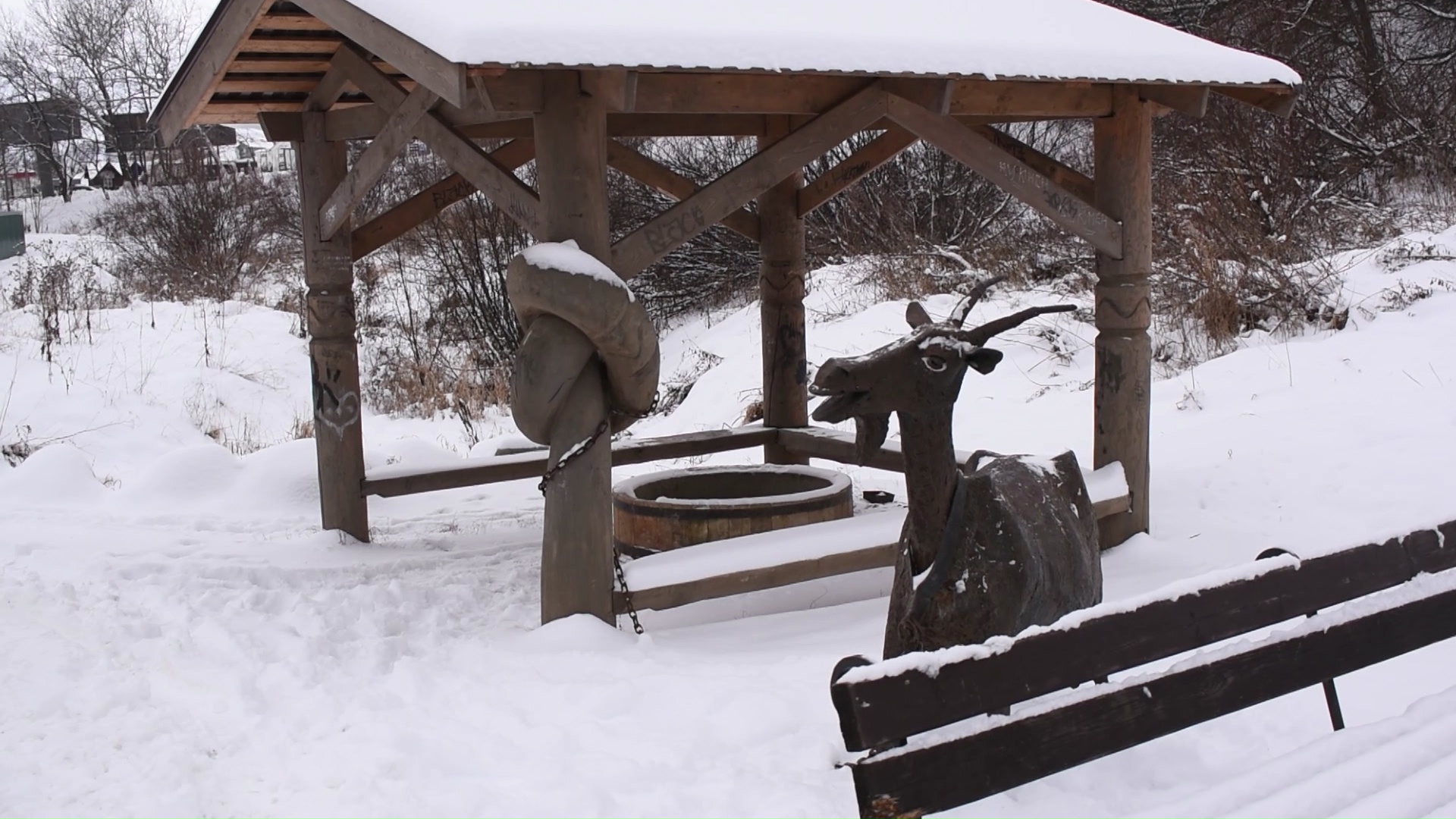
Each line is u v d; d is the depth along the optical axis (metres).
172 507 8.27
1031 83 6.06
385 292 17.17
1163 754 3.74
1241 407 8.90
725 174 5.35
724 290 17.33
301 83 6.69
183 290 19.00
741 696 4.24
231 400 12.95
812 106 5.57
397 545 7.15
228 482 8.58
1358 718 3.98
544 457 7.61
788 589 6.00
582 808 3.46
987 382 11.04
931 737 2.86
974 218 15.89
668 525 6.25
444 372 14.73
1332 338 9.91
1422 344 9.18
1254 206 12.80
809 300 14.84
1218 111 13.51
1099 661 3.13
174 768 3.91
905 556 3.75
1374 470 7.22
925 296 13.68
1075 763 3.01
